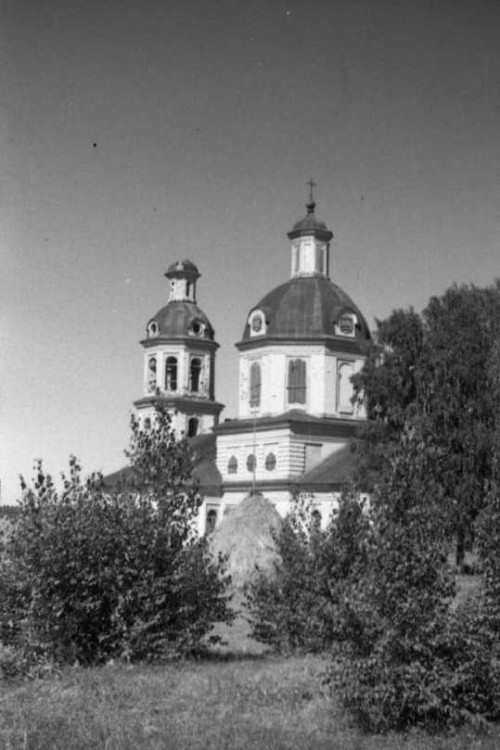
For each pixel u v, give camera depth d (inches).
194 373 3823.8
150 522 868.0
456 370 2187.5
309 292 3193.9
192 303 3895.2
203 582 882.8
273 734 587.5
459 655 618.8
